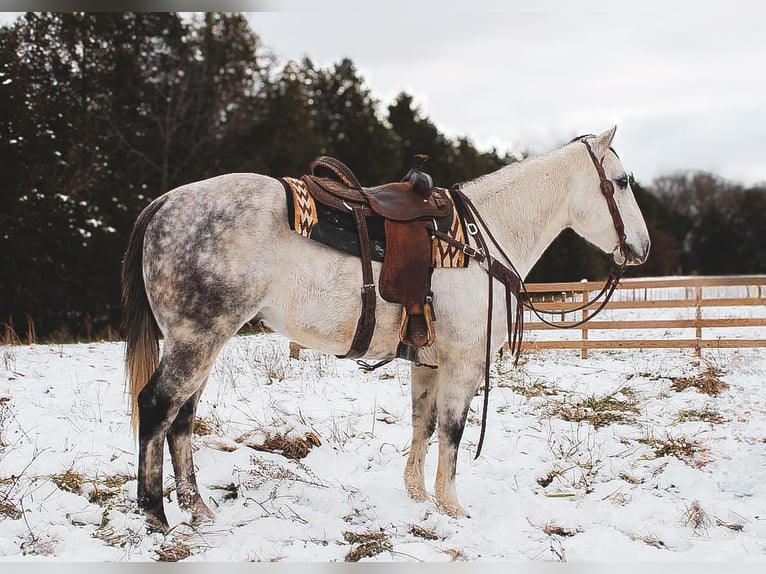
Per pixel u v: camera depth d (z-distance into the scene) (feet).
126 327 14.55
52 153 58.08
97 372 27.91
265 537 14.32
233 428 20.81
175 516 14.84
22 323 56.08
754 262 151.64
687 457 21.40
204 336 13.71
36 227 55.98
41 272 57.11
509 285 16.35
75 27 68.85
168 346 13.80
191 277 13.62
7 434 18.98
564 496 18.38
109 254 61.41
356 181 15.40
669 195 189.26
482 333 15.90
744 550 14.67
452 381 15.90
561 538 15.48
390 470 19.48
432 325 15.35
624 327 32.86
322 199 14.55
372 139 102.27
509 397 26.96
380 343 15.44
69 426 20.12
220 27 81.15
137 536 13.67
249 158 83.30
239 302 13.75
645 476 19.92
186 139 78.13
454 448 16.06
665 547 15.35
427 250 15.15
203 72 78.18
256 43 83.87
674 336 37.93
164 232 13.93
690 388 27.91
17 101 55.93
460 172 112.47
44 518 14.38
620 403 26.37
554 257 49.49
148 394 13.80
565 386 28.73
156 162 75.41
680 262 147.02
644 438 22.84
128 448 18.83
